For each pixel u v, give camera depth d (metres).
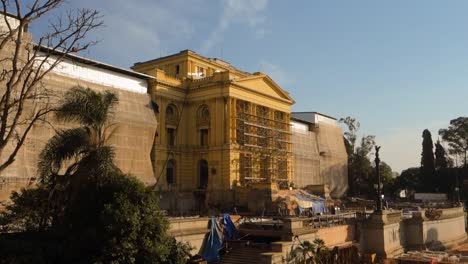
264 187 59.28
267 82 72.88
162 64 76.06
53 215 24.61
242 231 35.78
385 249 43.72
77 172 24.16
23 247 21.64
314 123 92.25
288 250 31.98
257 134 69.81
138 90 57.84
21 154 39.00
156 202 24.23
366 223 44.62
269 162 70.38
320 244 35.09
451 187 102.56
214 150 64.50
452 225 59.84
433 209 59.12
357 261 40.12
